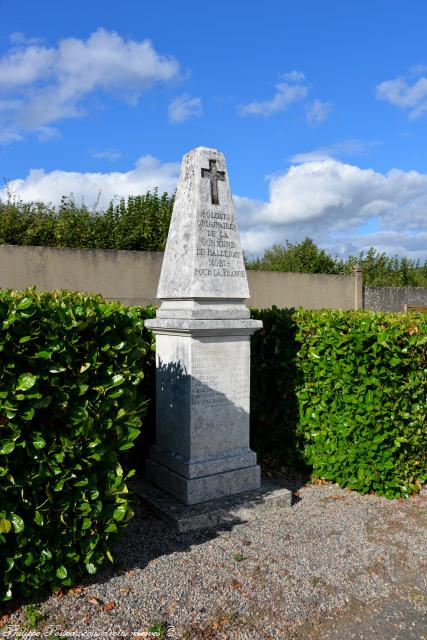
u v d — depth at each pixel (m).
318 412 6.14
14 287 9.90
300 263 24.58
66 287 10.42
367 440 5.68
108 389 3.77
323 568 4.06
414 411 5.80
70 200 16.38
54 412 3.53
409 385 5.69
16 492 3.35
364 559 4.21
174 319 5.25
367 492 5.80
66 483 3.59
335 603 3.61
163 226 16.41
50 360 3.48
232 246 5.57
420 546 4.46
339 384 5.83
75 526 3.58
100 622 3.29
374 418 5.62
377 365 5.64
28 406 3.34
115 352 3.89
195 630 3.27
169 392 5.49
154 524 4.80
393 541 4.55
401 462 5.70
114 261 10.94
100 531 3.77
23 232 14.80
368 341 5.63
